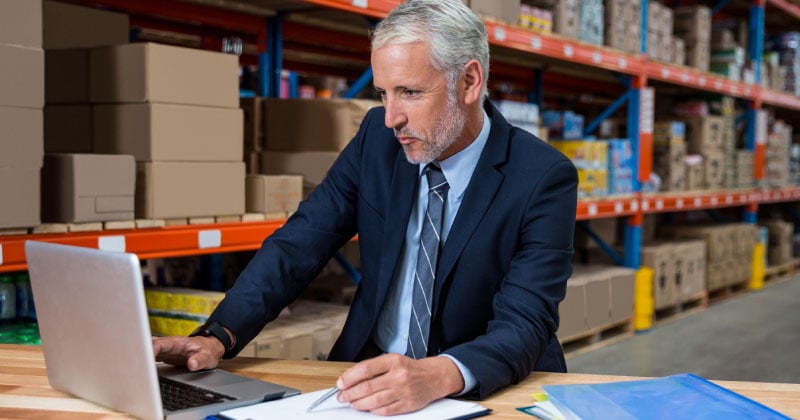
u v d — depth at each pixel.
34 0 2.25
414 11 1.50
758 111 7.55
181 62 2.67
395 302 1.79
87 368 1.28
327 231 1.82
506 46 4.23
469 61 1.54
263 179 3.03
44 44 3.00
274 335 2.86
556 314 1.58
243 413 1.22
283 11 3.81
